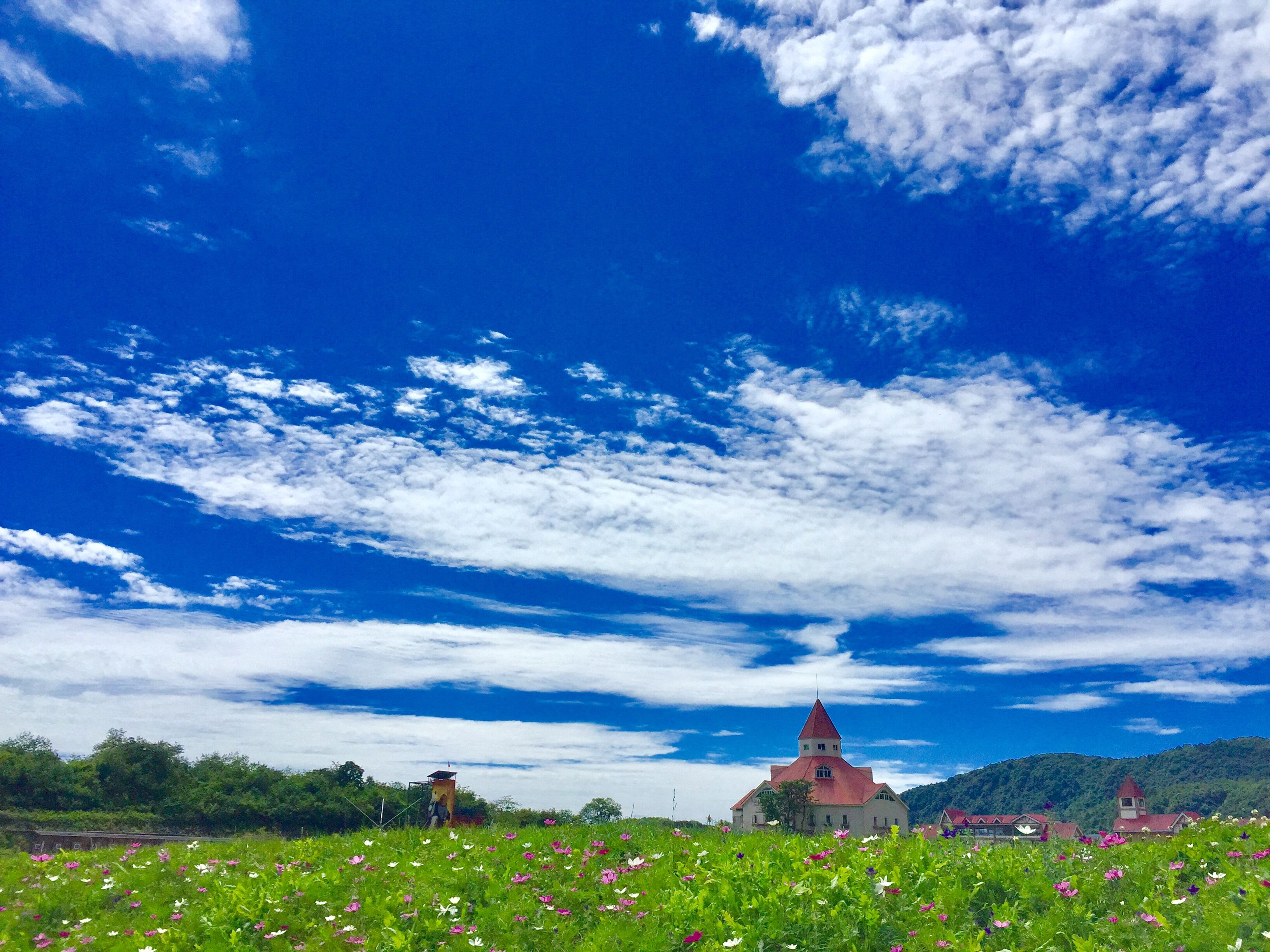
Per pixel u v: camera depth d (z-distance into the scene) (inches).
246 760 3599.9
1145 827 569.6
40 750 3164.4
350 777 3535.9
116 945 448.1
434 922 449.1
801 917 403.9
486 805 2188.7
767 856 522.0
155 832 2785.4
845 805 5142.7
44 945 456.4
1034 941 374.9
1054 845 530.0
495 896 494.3
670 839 624.4
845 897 425.4
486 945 432.5
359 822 2935.5
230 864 605.3
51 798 2938.0
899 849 517.3
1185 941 351.6
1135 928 374.9
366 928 465.1
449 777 1430.9
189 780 3344.0
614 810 762.2
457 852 601.6
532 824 770.8
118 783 3157.0
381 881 539.2
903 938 385.7
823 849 536.1
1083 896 422.6
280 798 3297.2
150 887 557.0
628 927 423.5
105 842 1707.7
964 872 462.6
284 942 449.7
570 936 439.8
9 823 2534.5
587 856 572.1
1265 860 420.8
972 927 393.4
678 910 430.0
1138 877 440.8
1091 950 350.3
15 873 597.0
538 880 521.3
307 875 550.9
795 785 4926.2
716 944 377.4
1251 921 351.3
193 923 475.5
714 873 483.2
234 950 438.0
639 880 496.1
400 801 2878.9
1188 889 407.5
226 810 3122.5
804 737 5856.3
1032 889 431.5
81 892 546.9
